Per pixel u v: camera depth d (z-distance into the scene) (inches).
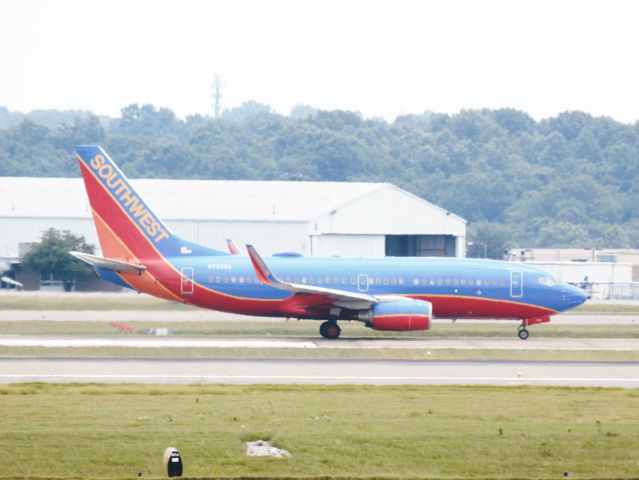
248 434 4712.1
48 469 4217.5
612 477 4293.8
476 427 4987.7
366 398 5812.0
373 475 4234.7
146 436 4658.0
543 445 4645.7
